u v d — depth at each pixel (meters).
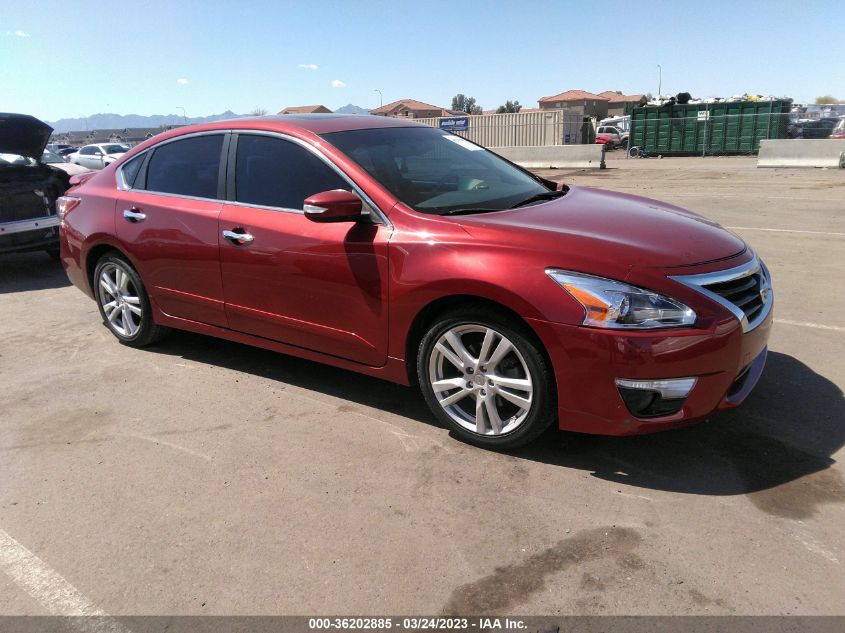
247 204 3.91
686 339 2.70
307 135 3.78
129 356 4.75
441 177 3.74
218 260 4.01
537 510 2.75
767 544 2.49
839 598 2.21
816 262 6.72
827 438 3.23
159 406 3.88
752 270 3.06
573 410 2.89
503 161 4.41
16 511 2.88
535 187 4.05
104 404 3.94
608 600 2.24
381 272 3.29
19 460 3.31
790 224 9.00
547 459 3.15
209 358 4.65
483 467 3.10
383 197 3.39
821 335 4.61
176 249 4.23
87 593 2.38
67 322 5.64
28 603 2.34
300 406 3.82
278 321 3.84
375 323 3.40
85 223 4.83
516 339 2.96
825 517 2.63
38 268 8.06
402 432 3.47
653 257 2.85
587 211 3.44
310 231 3.56
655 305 2.71
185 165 4.33
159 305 4.52
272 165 3.86
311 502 2.87
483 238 3.04
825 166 18.12
